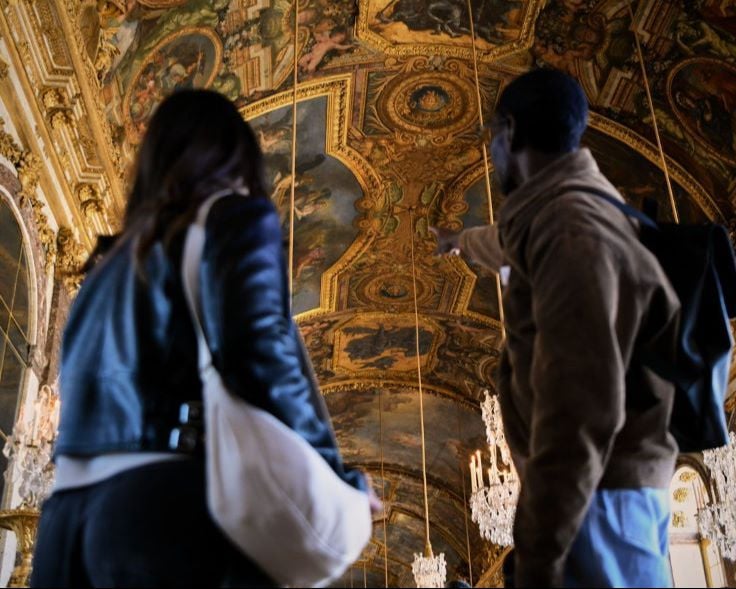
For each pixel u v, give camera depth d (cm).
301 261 1808
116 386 176
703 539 1448
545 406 183
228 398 172
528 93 230
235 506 166
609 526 197
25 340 914
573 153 222
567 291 189
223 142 207
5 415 852
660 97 1341
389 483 2675
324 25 1347
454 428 2381
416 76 1465
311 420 178
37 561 182
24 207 919
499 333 1977
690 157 1365
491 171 1628
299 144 1541
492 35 1377
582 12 1298
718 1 1191
